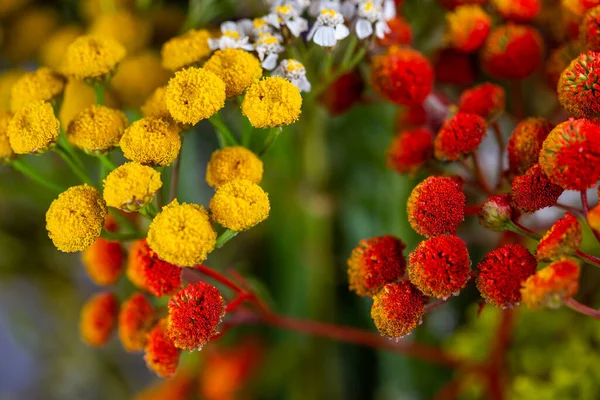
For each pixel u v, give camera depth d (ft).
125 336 0.73
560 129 0.62
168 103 0.66
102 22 0.89
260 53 0.70
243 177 0.69
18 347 1.41
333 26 0.71
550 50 0.79
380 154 0.95
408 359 0.95
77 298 1.19
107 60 0.73
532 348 0.85
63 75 0.74
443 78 0.80
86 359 1.22
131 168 0.65
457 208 0.65
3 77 0.92
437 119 0.80
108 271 0.76
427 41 0.85
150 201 0.65
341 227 1.01
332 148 0.98
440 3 0.80
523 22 0.77
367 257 0.68
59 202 0.66
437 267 0.64
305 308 0.98
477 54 0.79
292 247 1.00
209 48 0.72
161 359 0.68
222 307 0.65
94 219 0.66
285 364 1.00
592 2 0.70
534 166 0.65
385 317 0.65
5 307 1.25
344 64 0.75
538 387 0.82
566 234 0.62
